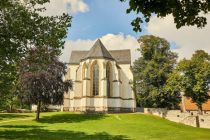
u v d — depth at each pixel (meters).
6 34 25.52
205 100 68.19
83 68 76.31
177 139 36.84
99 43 77.19
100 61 74.25
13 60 27.27
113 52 86.81
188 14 10.48
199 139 37.09
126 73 81.94
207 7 10.27
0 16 25.61
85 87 72.94
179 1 10.17
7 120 55.53
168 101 73.44
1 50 25.47
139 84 74.94
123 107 79.06
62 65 57.75
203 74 65.25
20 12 25.97
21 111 83.06
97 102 72.81
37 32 26.69
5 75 29.06
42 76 53.38
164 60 74.38
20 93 53.44
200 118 63.28
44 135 34.69
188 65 66.31
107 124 49.75
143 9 10.16
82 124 49.69
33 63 29.33
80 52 88.81
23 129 41.41
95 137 34.50
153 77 72.56
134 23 10.84
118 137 35.66
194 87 65.62
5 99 41.50
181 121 66.25
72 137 33.75
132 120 56.22
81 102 73.94
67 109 80.31
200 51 68.06
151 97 73.31
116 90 75.75
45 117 59.50
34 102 54.69
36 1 26.95
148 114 67.31
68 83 59.09
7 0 24.83
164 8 10.07
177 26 10.75
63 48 27.33
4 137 32.00
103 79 73.00
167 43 75.38
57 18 27.09
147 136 38.47
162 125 51.56
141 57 76.88
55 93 55.75
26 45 26.98
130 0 9.98
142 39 75.62
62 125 48.12
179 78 67.62
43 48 28.30
